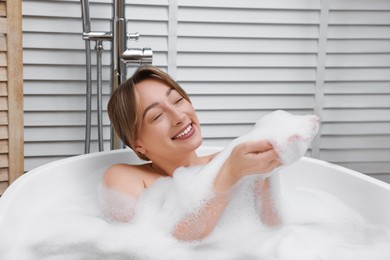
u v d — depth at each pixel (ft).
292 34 6.44
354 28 6.58
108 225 4.18
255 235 4.09
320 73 6.59
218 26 6.29
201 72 6.34
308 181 5.02
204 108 6.42
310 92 6.63
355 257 3.68
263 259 3.69
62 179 4.79
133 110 4.22
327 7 6.43
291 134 3.55
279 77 6.52
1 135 4.76
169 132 4.24
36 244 3.85
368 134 6.83
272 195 4.17
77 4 5.90
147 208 4.22
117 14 5.16
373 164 6.91
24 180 4.34
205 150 5.42
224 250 3.83
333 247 3.85
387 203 4.13
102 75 6.13
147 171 4.54
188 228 3.88
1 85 4.70
